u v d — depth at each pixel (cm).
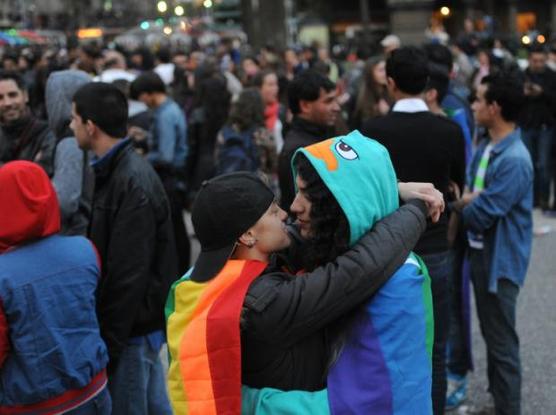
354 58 1472
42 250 266
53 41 3553
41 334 258
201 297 193
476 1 3778
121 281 312
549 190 878
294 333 189
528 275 656
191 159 740
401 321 191
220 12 4350
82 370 266
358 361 191
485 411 429
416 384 192
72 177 384
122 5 5878
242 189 197
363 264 189
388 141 334
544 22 3972
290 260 219
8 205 261
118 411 328
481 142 400
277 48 2195
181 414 188
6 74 454
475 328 545
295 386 195
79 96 328
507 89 366
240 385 186
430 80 448
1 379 260
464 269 416
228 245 197
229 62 1627
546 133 866
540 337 520
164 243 332
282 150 402
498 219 372
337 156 198
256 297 189
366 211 195
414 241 199
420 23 2922
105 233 321
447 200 343
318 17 4125
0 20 5072
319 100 404
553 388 445
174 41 3541
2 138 461
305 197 201
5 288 254
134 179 318
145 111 619
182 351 188
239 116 581
